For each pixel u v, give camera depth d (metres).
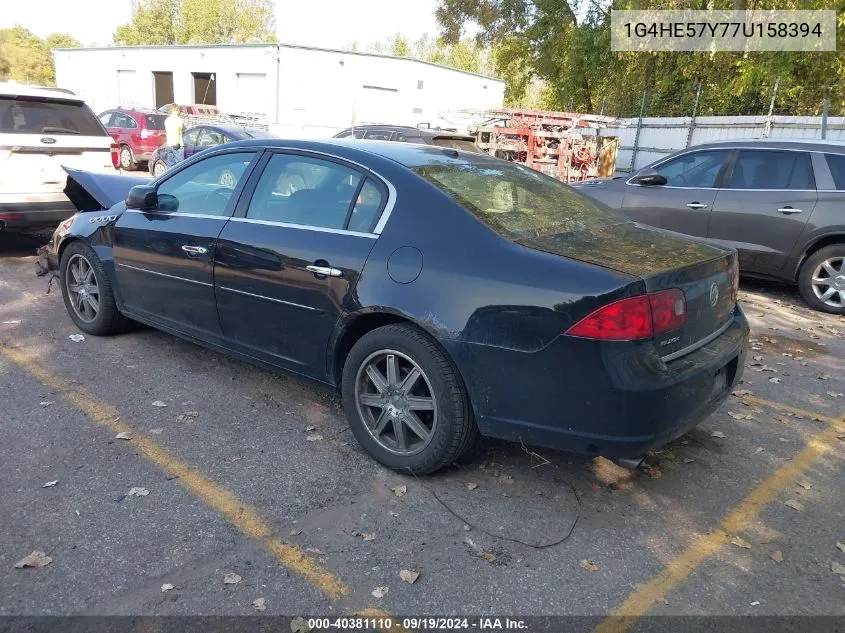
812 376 5.21
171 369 4.73
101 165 8.09
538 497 3.32
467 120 19.59
